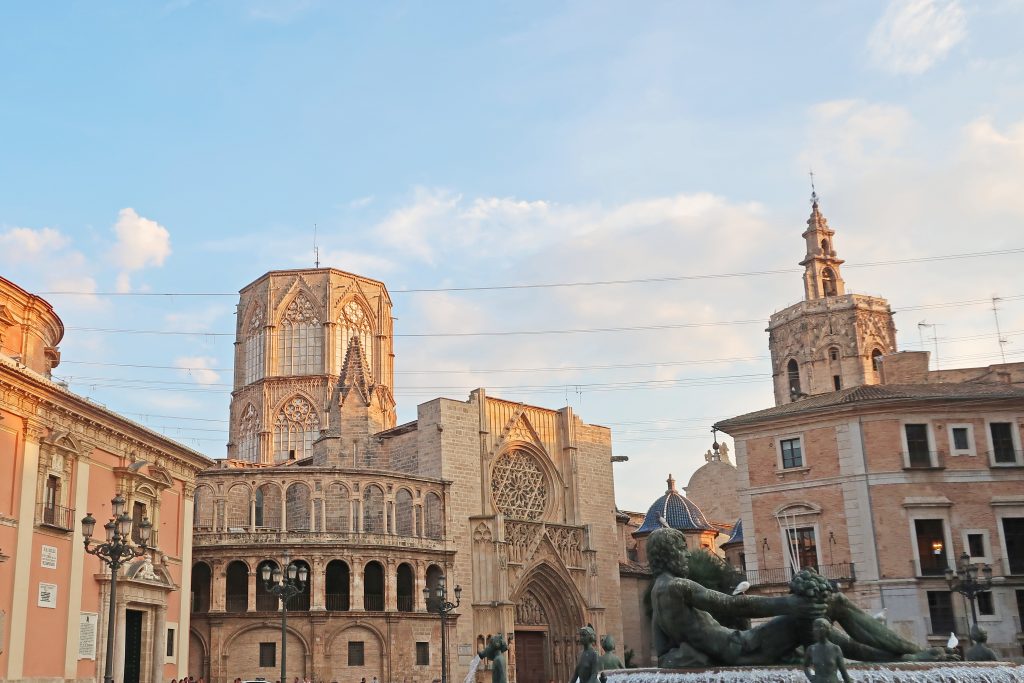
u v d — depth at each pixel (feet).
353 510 249.96
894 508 200.03
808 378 404.16
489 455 281.74
